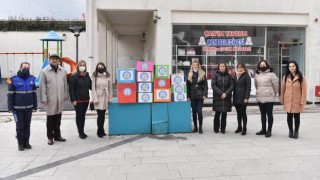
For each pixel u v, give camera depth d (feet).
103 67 25.94
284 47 41.81
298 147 22.36
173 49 40.04
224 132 27.02
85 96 25.39
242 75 26.63
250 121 31.96
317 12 41.22
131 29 65.00
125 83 26.58
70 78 25.00
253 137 25.49
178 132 27.30
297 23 41.27
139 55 81.41
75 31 55.52
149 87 26.84
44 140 24.95
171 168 18.29
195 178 16.70
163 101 26.96
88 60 38.11
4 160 20.06
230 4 39.91
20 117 22.15
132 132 26.91
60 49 73.10
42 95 23.36
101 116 25.86
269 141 24.12
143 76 26.73
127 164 19.10
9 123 31.27
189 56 40.24
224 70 26.86
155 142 24.18
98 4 38.19
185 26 39.99
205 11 39.78
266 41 41.42
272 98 25.58
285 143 23.50
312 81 41.57
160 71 26.89
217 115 27.27
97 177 17.04
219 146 22.80
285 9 40.70
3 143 24.17
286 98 25.18
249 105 41.09
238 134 26.66
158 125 26.89
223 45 40.68
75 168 18.47
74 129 28.66
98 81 25.70
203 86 27.40
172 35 39.83
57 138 24.67
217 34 40.47
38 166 18.88
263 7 40.37
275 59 41.75
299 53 41.98
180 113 27.27
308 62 41.55
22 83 22.08
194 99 27.37
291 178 16.57
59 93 23.97
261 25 41.01
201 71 27.45
